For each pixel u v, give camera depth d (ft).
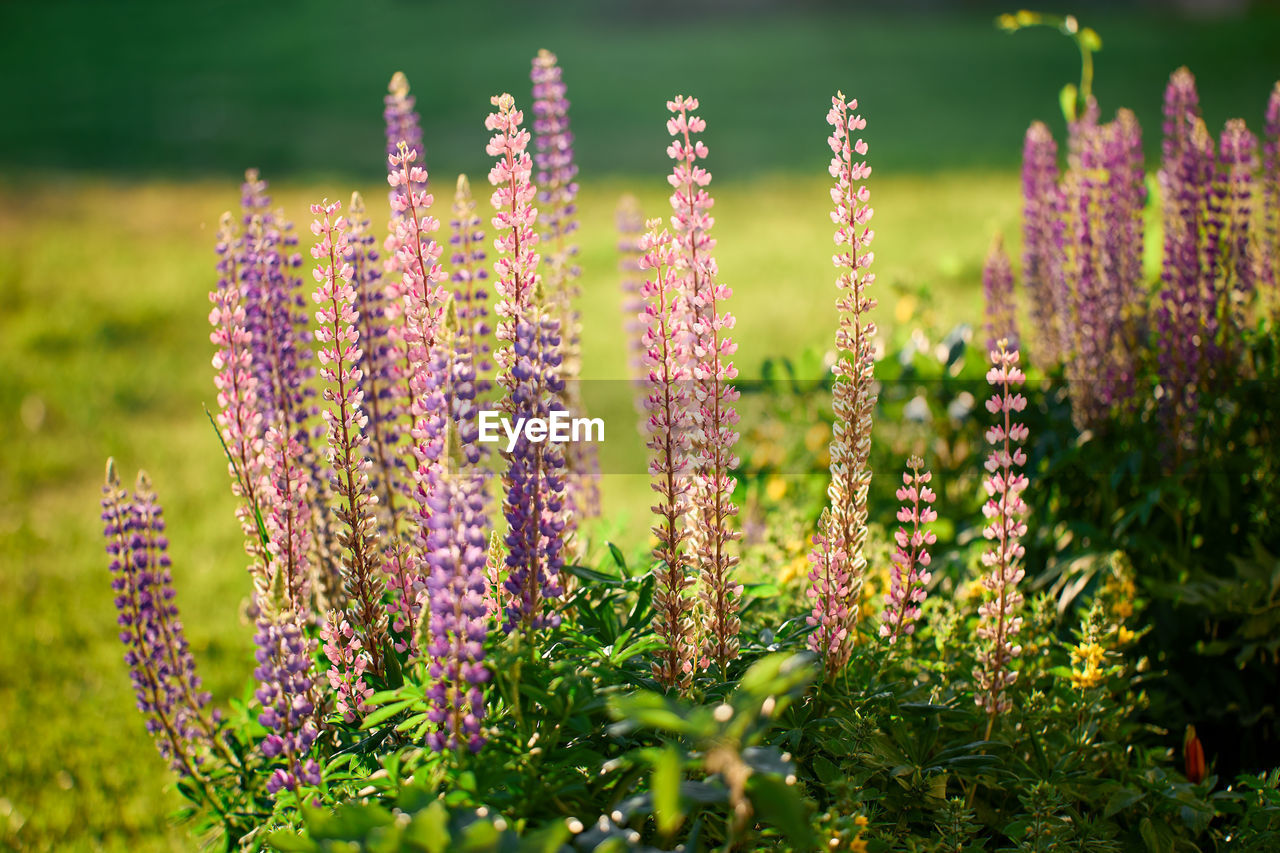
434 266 7.16
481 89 54.29
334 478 8.29
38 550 16.62
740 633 7.89
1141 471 10.34
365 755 6.86
